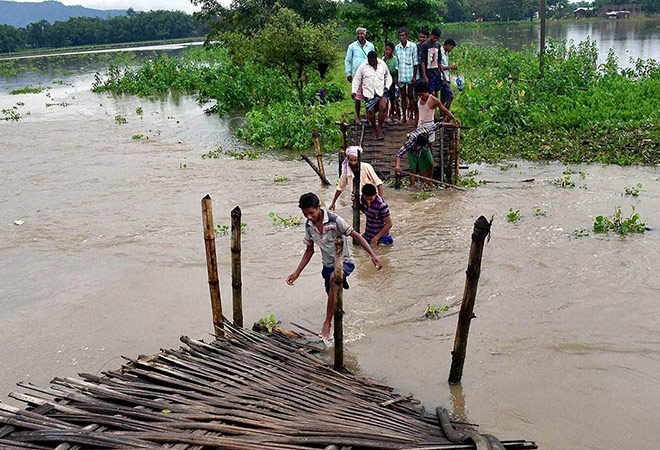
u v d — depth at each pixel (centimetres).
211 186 1298
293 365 527
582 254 805
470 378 551
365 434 402
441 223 971
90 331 674
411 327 651
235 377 476
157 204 1171
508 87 1817
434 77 1279
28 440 371
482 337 620
